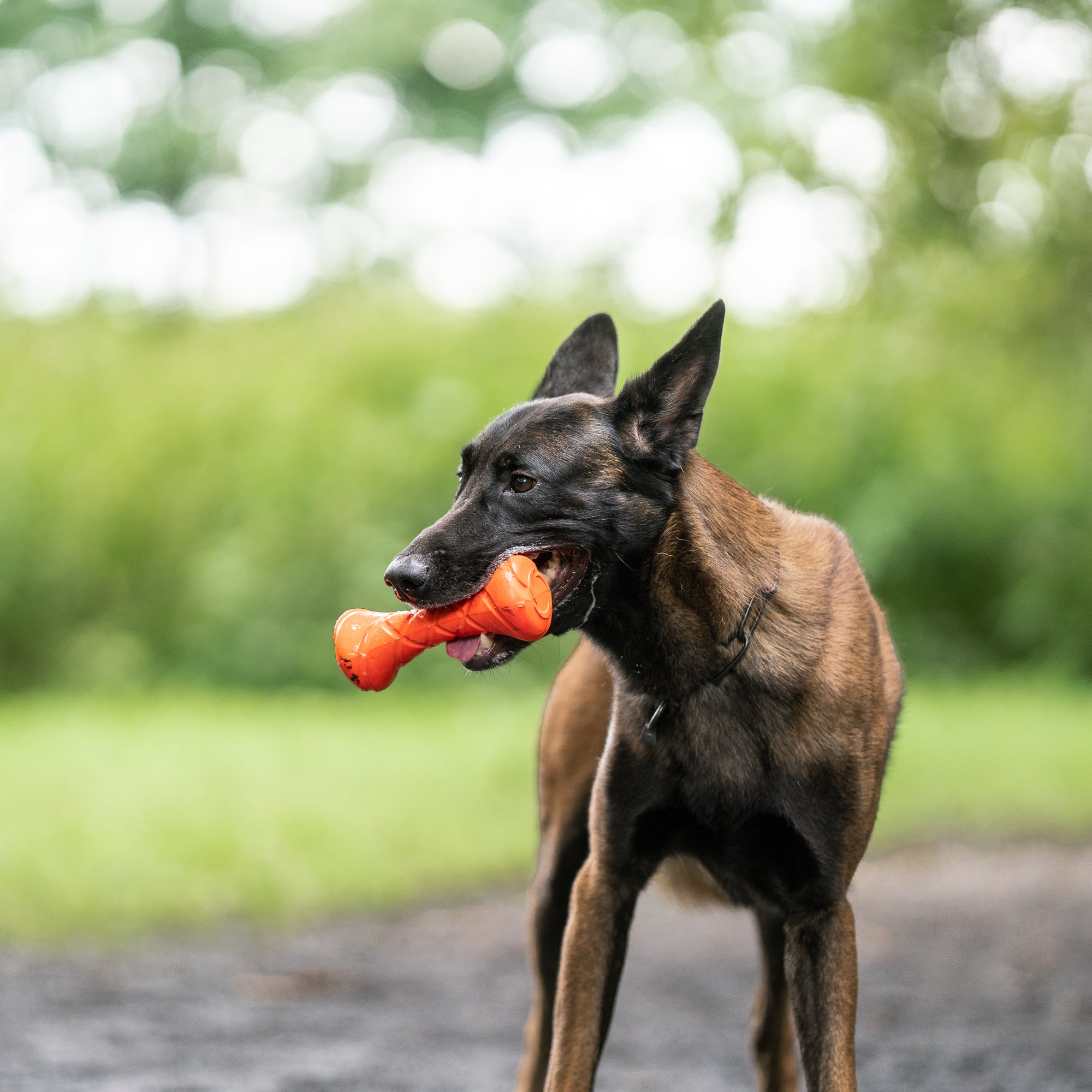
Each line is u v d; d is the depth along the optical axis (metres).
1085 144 13.73
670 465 4.89
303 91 41.38
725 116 14.32
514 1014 7.29
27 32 38.97
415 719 16.45
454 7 42.78
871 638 5.05
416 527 19.52
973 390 21.88
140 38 39.53
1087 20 12.71
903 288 15.45
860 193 13.92
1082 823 12.62
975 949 8.74
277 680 18.62
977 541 20.62
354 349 23.25
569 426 4.92
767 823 4.84
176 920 9.09
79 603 19.61
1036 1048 6.53
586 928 4.91
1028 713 17.23
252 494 19.89
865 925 9.57
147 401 21.72
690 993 7.90
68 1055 6.23
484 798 12.55
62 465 20.39
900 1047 6.62
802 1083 6.32
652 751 4.90
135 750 14.15
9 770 13.08
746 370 22.28
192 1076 5.97
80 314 26.05
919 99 13.55
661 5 14.39
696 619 4.83
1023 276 15.34
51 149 39.22
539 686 18.45
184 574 19.59
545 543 4.84
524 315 24.33
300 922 9.27
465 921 9.48
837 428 21.25
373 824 11.44
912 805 13.09
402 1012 7.27
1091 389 21.34
